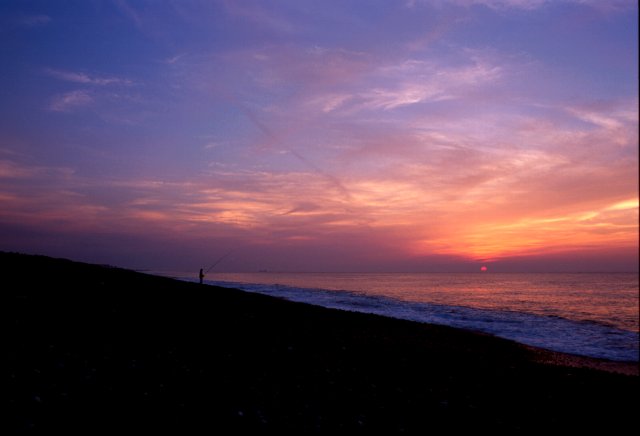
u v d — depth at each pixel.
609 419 8.36
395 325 18.28
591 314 39.75
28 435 5.16
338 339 13.09
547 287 102.06
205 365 9.02
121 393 6.90
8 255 17.77
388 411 7.79
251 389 7.99
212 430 6.09
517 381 10.59
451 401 8.66
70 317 10.88
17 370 7.06
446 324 27.73
